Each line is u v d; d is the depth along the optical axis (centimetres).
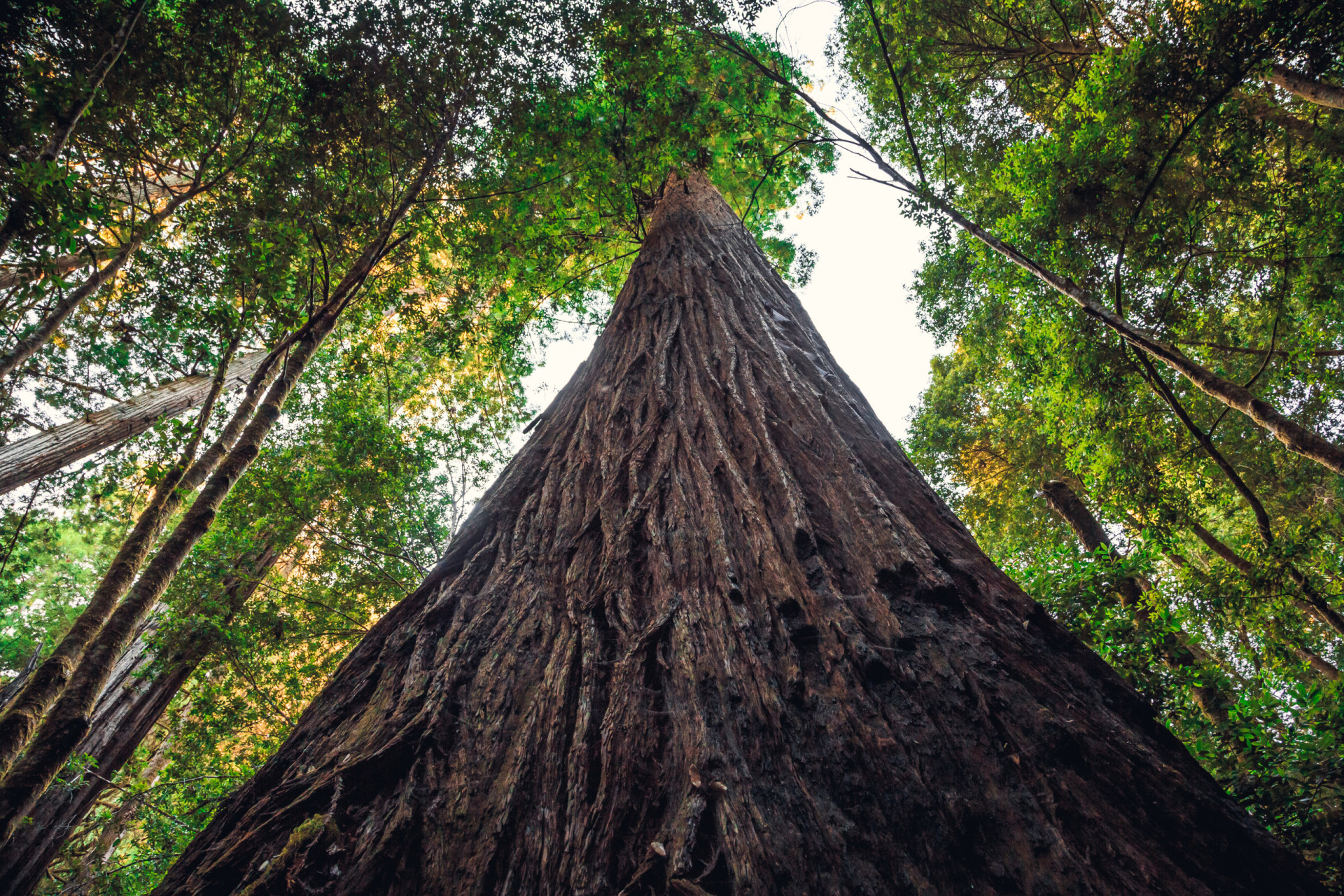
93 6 438
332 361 1030
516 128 656
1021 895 116
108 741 757
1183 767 152
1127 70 560
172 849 730
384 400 1107
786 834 129
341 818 148
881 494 239
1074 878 118
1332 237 618
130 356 671
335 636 914
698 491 249
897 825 131
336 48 530
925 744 146
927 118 1026
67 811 644
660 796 144
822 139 576
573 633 198
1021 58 960
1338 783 298
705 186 792
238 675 830
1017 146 675
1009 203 803
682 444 279
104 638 358
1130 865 121
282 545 899
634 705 166
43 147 433
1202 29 504
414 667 202
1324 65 479
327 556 913
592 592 214
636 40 622
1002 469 1415
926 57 885
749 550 214
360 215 613
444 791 153
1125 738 154
